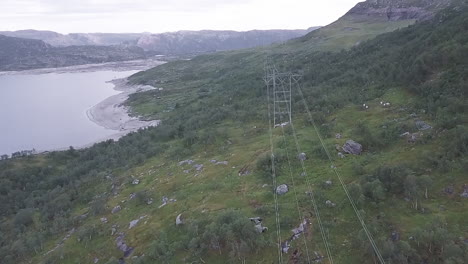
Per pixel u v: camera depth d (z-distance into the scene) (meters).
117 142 119.50
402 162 50.94
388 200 44.75
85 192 82.00
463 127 50.25
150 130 122.25
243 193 58.00
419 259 34.78
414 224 39.81
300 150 66.31
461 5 117.25
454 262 32.47
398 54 95.88
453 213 39.88
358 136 64.56
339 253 40.12
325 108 82.94
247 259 42.62
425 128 58.06
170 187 69.44
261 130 87.88
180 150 91.50
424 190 44.06
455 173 45.16
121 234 57.88
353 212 45.34
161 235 52.47
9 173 100.94
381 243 37.69
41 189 93.50
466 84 60.19
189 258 45.88
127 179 81.81
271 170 62.22
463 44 72.50
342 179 53.41
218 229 46.41
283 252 42.38
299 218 47.22
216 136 91.31
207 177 68.50
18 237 68.06
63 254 57.47
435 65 73.50
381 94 80.38
